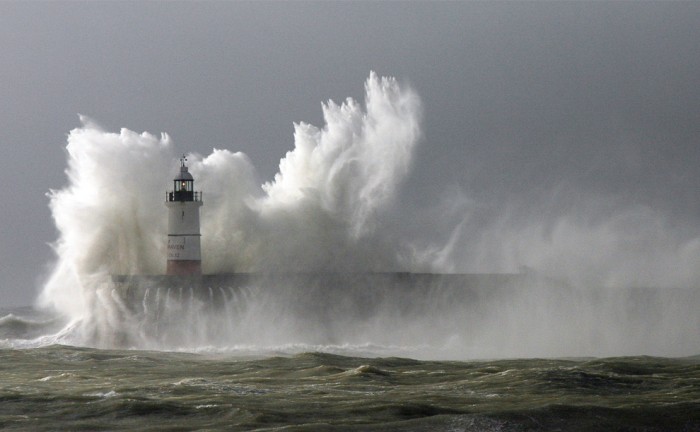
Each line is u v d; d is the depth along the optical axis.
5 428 74.50
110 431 73.44
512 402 84.06
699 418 77.50
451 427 73.94
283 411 79.12
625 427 75.44
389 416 77.81
